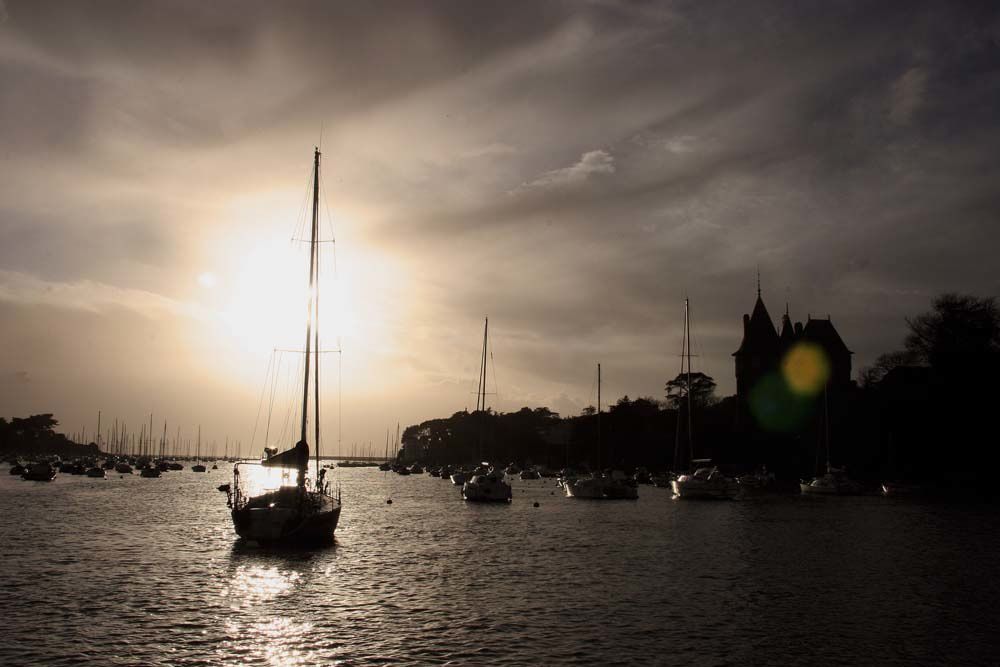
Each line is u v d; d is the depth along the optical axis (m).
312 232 49.19
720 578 36.00
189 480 132.62
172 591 31.77
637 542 49.19
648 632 26.12
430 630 26.16
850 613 29.05
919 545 48.03
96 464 168.75
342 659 22.98
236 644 24.33
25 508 69.81
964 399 106.19
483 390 117.56
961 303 111.62
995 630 26.77
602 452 163.62
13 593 31.05
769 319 157.38
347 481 150.00
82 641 24.41
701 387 183.75
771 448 140.62
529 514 70.94
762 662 23.11
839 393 139.75
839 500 91.31
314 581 34.31
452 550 44.78
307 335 48.88
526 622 27.33
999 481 104.94
